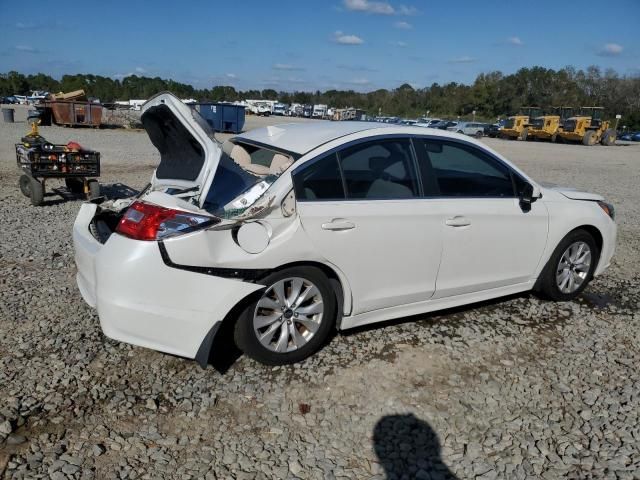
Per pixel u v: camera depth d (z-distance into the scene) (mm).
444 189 4027
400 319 4367
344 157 3631
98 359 3523
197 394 3207
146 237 3057
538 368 3701
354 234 3553
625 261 6516
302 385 3354
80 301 4438
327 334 3699
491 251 4254
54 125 29734
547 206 4594
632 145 47031
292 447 2797
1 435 2740
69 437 2773
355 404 3188
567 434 2998
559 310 4742
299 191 3422
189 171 3729
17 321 4012
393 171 3824
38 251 5836
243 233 3191
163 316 3096
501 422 3082
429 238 3879
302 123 4523
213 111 34688
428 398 3279
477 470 2691
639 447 2902
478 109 94750
